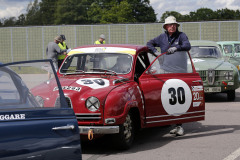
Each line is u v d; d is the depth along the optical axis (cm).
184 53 741
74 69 729
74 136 353
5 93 341
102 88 623
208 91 1244
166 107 692
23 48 3459
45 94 360
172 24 759
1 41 3516
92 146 671
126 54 718
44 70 371
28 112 338
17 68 357
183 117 718
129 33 3212
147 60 769
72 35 3316
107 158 586
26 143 328
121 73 696
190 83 732
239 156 593
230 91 1266
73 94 609
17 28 3456
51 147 340
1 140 317
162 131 810
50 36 3372
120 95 611
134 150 639
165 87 694
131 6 8306
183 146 666
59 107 360
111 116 598
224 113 1025
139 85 666
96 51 733
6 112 329
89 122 600
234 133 774
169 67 714
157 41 780
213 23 3052
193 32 3092
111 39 3247
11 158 321
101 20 7962
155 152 624
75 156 353
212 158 582
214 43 1414
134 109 652
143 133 790
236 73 1243
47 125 340
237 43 1562
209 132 787
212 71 1231
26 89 355
